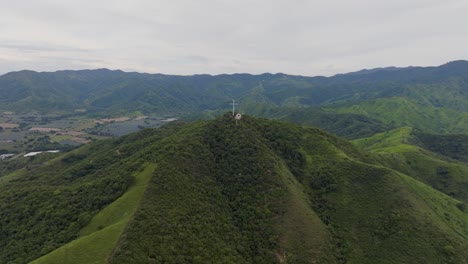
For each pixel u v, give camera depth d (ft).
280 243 325.21
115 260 249.34
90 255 264.31
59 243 308.19
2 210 389.39
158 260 258.16
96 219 325.42
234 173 393.70
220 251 293.23
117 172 409.69
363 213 374.22
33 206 380.17
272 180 379.55
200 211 325.01
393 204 380.17
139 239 269.85
